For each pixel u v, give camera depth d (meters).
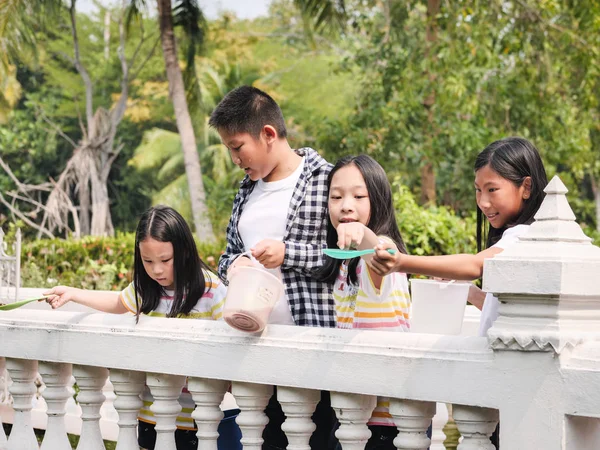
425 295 2.97
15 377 3.36
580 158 14.04
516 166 2.86
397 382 2.47
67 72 28.17
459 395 2.37
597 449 2.42
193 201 18.20
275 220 3.24
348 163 2.96
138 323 3.02
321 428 3.16
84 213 22.12
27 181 25.72
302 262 3.07
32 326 3.26
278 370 2.68
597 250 2.29
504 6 13.20
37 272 8.80
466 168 13.58
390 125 13.26
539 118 13.23
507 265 2.27
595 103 13.11
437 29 13.56
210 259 9.93
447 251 8.71
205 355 2.83
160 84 27.36
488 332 2.30
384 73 14.05
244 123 3.17
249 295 2.66
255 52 29.11
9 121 26.50
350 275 2.92
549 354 2.23
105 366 3.06
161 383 2.98
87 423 3.21
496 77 13.16
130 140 27.73
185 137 18.19
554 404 2.22
